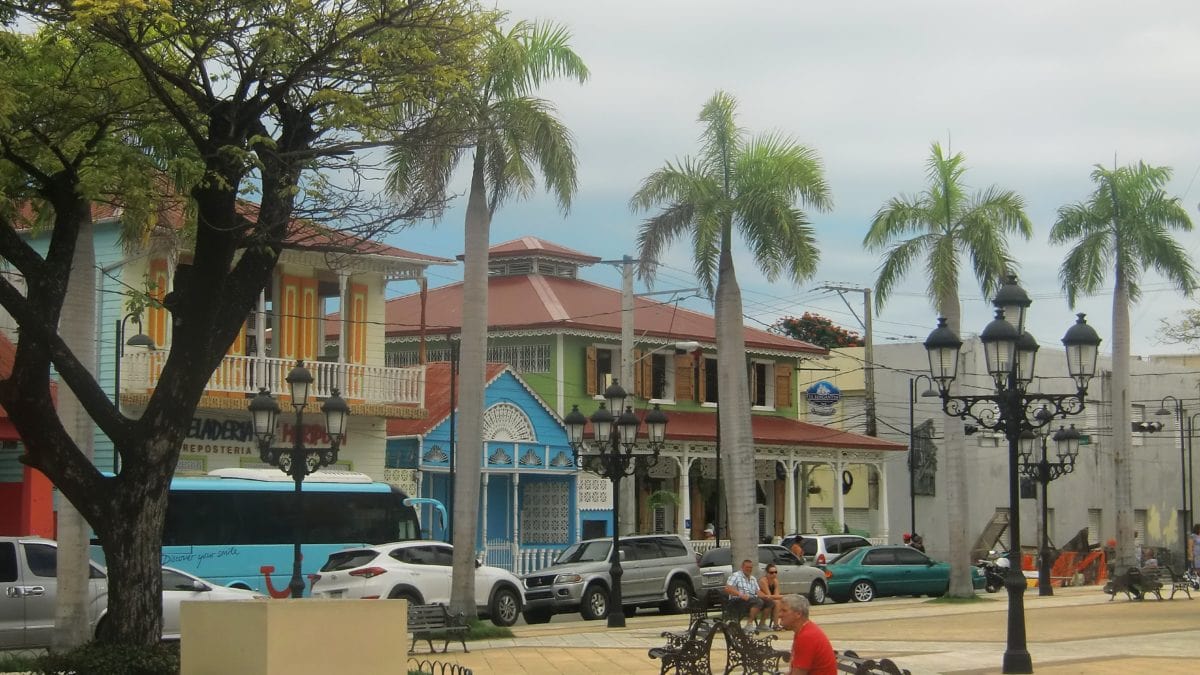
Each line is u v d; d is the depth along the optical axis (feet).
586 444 141.38
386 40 54.54
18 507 102.78
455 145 60.08
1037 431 132.87
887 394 195.11
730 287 99.14
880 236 121.60
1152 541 205.36
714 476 160.56
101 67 56.13
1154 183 140.67
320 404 116.37
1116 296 140.77
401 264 123.44
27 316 52.08
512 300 155.74
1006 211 119.96
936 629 87.81
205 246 54.49
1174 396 207.72
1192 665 64.69
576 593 103.76
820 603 118.32
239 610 39.83
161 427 53.31
